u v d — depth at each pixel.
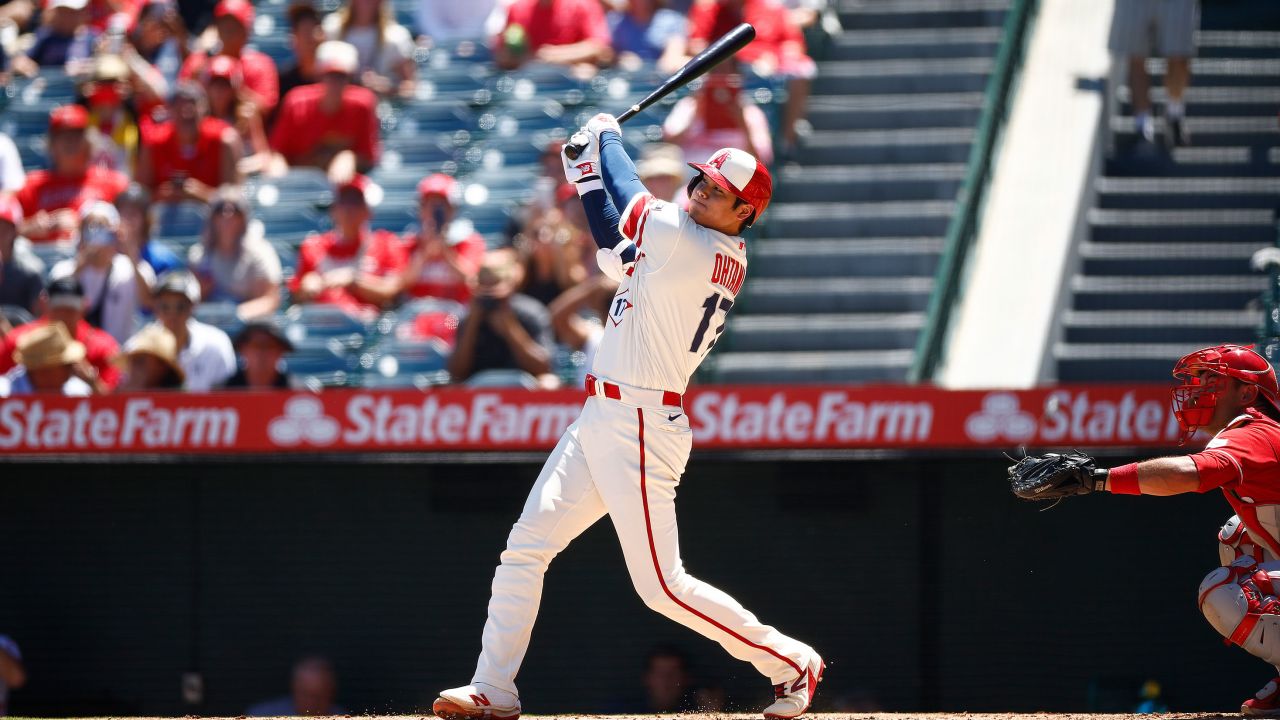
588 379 15.47
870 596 26.12
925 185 38.75
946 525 26.05
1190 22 39.16
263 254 34.66
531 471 26.55
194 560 26.81
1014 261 36.03
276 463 26.69
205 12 47.41
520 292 32.97
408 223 37.12
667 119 37.97
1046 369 33.88
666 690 26.19
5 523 27.00
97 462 26.56
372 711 26.36
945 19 44.75
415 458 26.14
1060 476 15.08
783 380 34.09
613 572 26.44
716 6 39.59
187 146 37.72
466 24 44.91
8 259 32.69
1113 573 25.84
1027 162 39.00
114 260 32.72
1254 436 15.59
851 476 26.22
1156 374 34.28
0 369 30.39
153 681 26.72
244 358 29.92
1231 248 37.44
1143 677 25.66
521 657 15.72
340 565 26.72
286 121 39.50
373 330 33.19
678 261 14.88
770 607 26.20
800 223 38.28
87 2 46.16
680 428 15.33
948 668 25.91
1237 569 16.62
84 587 26.89
